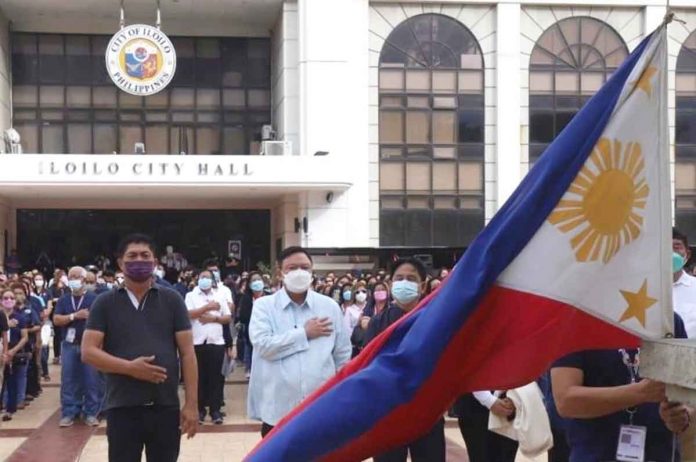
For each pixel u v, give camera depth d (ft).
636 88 10.98
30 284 52.90
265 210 108.47
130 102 103.40
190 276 66.54
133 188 89.10
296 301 20.39
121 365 18.13
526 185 10.89
